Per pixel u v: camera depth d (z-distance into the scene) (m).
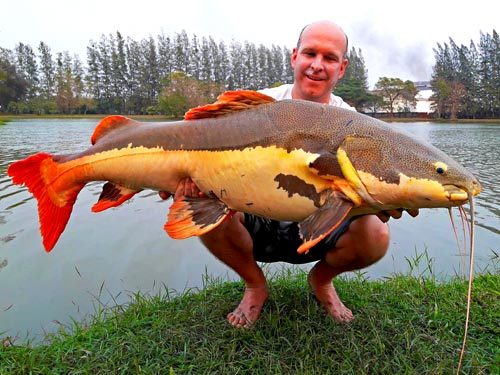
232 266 1.06
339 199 0.78
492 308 1.07
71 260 1.67
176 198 0.93
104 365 0.89
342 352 0.90
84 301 1.36
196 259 1.70
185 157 0.91
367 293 1.18
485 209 2.52
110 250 1.78
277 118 0.84
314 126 0.80
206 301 1.16
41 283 1.48
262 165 0.83
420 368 0.85
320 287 1.07
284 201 0.83
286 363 0.88
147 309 1.14
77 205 2.47
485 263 1.69
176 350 0.93
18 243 1.82
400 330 0.98
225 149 0.87
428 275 1.56
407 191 0.75
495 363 0.87
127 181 0.98
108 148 0.99
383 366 0.86
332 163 0.77
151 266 1.63
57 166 1.02
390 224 2.22
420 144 0.78
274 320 1.00
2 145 5.69
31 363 0.90
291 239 1.10
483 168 4.14
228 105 0.89
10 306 1.32
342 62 1.24
